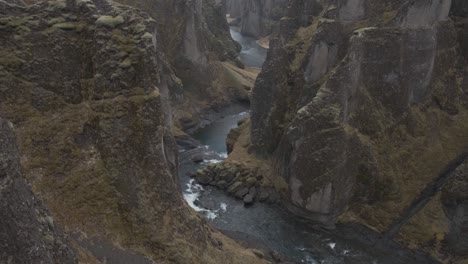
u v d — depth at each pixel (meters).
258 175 69.62
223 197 66.94
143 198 36.44
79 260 30.12
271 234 57.97
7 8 35.94
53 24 36.59
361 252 54.38
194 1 112.31
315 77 67.69
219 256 40.09
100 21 36.50
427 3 65.75
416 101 68.50
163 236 36.00
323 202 58.34
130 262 33.25
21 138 34.72
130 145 36.66
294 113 70.00
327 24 65.69
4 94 35.09
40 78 36.19
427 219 55.75
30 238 19.75
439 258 51.94
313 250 54.69
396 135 64.88
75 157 36.00
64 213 33.69
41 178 34.34
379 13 67.31
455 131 68.62
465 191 53.25
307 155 59.19
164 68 97.81
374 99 64.62
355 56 60.12
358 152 60.69
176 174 45.62
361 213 59.69
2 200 18.92
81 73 37.22
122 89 36.72
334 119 58.22
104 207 35.38
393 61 64.06
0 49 35.44
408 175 62.53
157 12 111.75
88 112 36.78
